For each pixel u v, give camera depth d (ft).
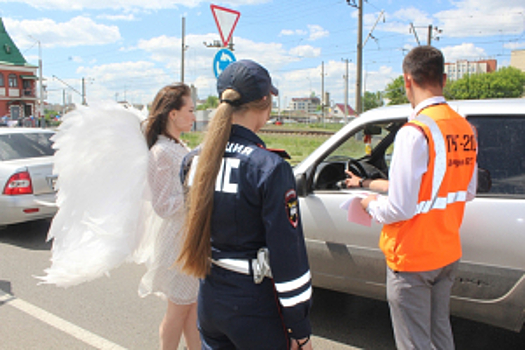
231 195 4.79
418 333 6.54
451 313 8.71
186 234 5.05
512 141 8.18
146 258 8.30
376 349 10.03
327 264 9.91
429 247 6.27
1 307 12.21
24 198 18.01
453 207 6.45
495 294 8.02
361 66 63.98
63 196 7.73
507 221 7.84
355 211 7.25
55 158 7.77
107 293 13.24
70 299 12.76
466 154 6.44
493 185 8.13
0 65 157.28
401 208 6.02
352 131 9.96
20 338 10.50
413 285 6.41
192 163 5.45
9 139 19.70
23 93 165.27
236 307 4.91
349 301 12.58
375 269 9.21
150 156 7.42
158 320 11.50
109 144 7.45
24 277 14.52
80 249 7.59
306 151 50.83
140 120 8.30
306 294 4.75
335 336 10.61
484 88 172.65
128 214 7.45
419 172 5.93
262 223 4.83
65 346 10.16
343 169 11.21
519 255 7.75
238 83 4.97
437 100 6.40
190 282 7.66
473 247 8.11
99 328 11.03
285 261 4.60
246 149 4.88
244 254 4.91
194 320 8.23
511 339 10.30
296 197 4.78
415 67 6.43
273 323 4.97
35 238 19.15
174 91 7.77
